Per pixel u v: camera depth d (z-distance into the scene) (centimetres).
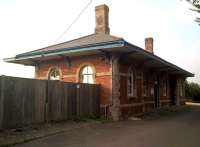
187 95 4091
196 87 4094
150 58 1708
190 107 2788
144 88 1962
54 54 1557
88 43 1473
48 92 1143
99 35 1775
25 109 1016
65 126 1111
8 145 769
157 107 2256
